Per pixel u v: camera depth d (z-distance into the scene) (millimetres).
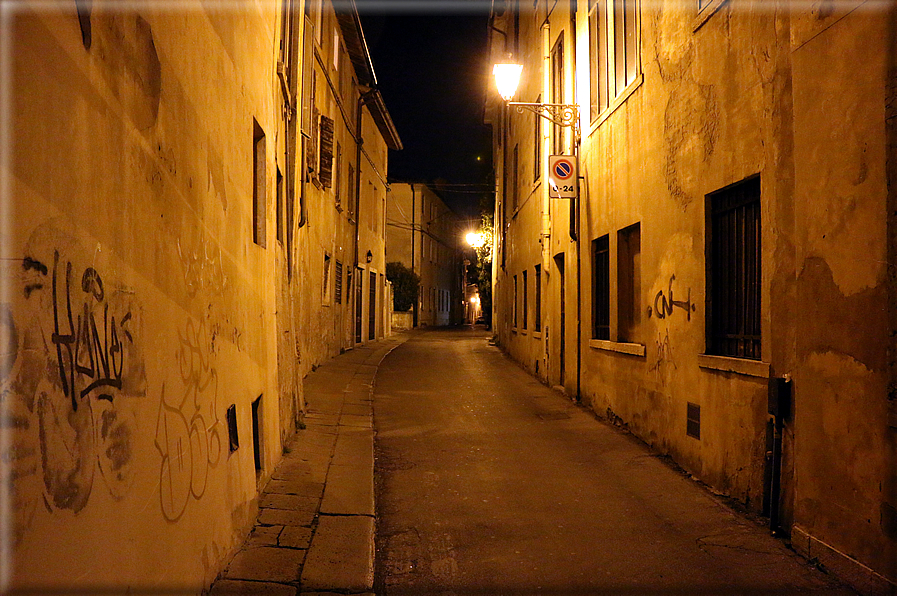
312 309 15336
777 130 5496
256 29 5887
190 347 3633
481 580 4590
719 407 6562
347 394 12773
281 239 7906
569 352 12828
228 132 4676
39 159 1995
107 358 2490
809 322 4871
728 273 6672
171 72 3340
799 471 4988
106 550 2436
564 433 9508
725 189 6578
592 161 11234
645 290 8695
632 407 9258
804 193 4934
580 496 6531
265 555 4746
